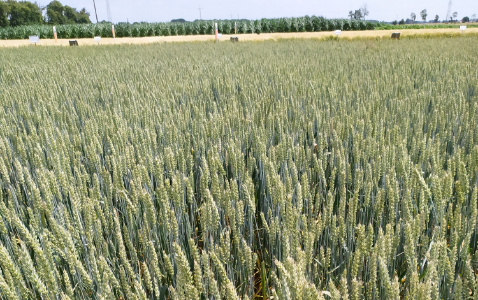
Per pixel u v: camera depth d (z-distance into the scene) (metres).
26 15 92.00
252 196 2.30
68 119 4.64
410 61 10.13
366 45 17.52
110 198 2.49
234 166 2.67
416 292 1.35
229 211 1.99
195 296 1.47
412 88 6.26
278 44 20.83
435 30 34.91
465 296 1.60
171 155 2.90
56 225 1.65
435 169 2.50
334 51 14.99
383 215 2.66
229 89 6.65
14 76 9.07
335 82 6.91
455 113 4.35
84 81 8.27
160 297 1.83
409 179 2.51
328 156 3.53
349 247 2.12
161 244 2.41
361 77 7.68
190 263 2.29
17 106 5.53
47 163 3.41
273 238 2.03
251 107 5.14
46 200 1.98
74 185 2.64
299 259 1.45
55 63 12.62
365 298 1.88
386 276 1.44
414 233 1.84
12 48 20.80
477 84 6.27
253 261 1.95
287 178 2.38
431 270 1.42
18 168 2.58
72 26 44.47
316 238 2.02
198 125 3.90
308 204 2.52
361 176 2.57
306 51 15.26
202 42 25.56
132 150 3.12
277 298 1.44
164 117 4.47
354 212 2.10
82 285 1.92
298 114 4.24
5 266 1.46
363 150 3.16
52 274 1.51
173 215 2.04
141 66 11.09
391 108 4.65
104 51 17.84
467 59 10.49
